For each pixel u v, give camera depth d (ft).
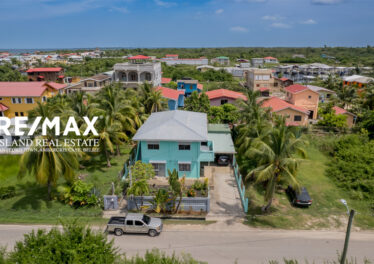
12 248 63.57
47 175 79.10
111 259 47.09
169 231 71.97
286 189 95.61
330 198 91.97
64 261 43.80
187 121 105.09
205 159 97.81
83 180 99.04
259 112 109.19
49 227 72.95
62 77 356.79
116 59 527.81
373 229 74.28
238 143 107.96
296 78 394.32
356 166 106.52
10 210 81.82
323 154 128.67
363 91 206.18
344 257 49.19
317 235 71.05
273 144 75.51
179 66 492.95
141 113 142.20
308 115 164.35
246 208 80.84
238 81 367.45
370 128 142.72
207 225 74.95
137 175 81.56
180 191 78.18
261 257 62.08
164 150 97.45
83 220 76.13
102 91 131.64
